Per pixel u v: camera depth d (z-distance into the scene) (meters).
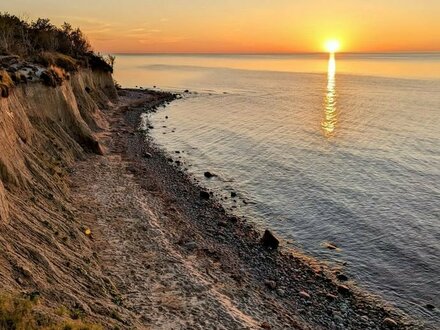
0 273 15.56
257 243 30.20
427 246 29.55
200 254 27.03
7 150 26.52
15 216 21.17
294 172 46.25
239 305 21.98
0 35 52.38
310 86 146.00
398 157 50.97
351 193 39.62
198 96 113.44
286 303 23.30
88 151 45.19
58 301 16.22
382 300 24.03
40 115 39.78
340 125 72.06
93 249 24.44
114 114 75.69
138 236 27.75
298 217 34.88
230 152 54.78
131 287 21.56
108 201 32.94
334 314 22.62
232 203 37.78
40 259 18.47
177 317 19.70
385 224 33.03
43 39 67.75
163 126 70.38
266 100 106.69
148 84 147.38
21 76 38.88
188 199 37.81
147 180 40.66
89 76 78.31
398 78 178.50
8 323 12.78
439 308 23.25
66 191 32.03
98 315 16.84
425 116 79.69
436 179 42.78
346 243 30.44
